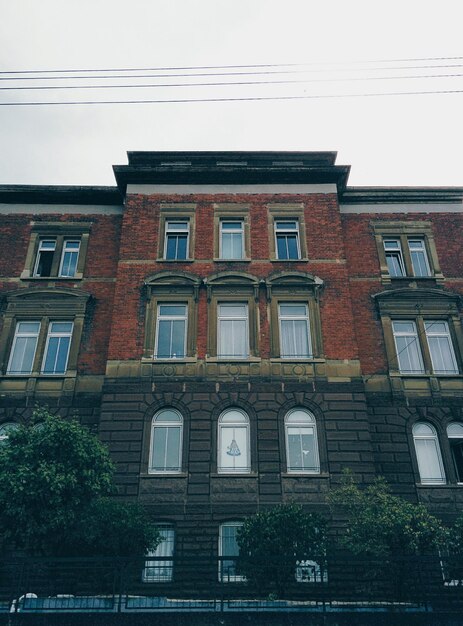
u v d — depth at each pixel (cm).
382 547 1230
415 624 1094
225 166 2075
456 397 1767
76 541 1317
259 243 1975
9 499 1214
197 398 1686
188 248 1973
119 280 1884
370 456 1608
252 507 1538
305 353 1794
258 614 1097
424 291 1945
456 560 1233
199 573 1397
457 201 2180
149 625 1085
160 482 1572
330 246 1967
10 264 2014
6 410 1728
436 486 1636
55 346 1870
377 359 1839
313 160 2198
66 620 1088
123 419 1652
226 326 1841
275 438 1633
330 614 1098
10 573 1372
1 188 2125
